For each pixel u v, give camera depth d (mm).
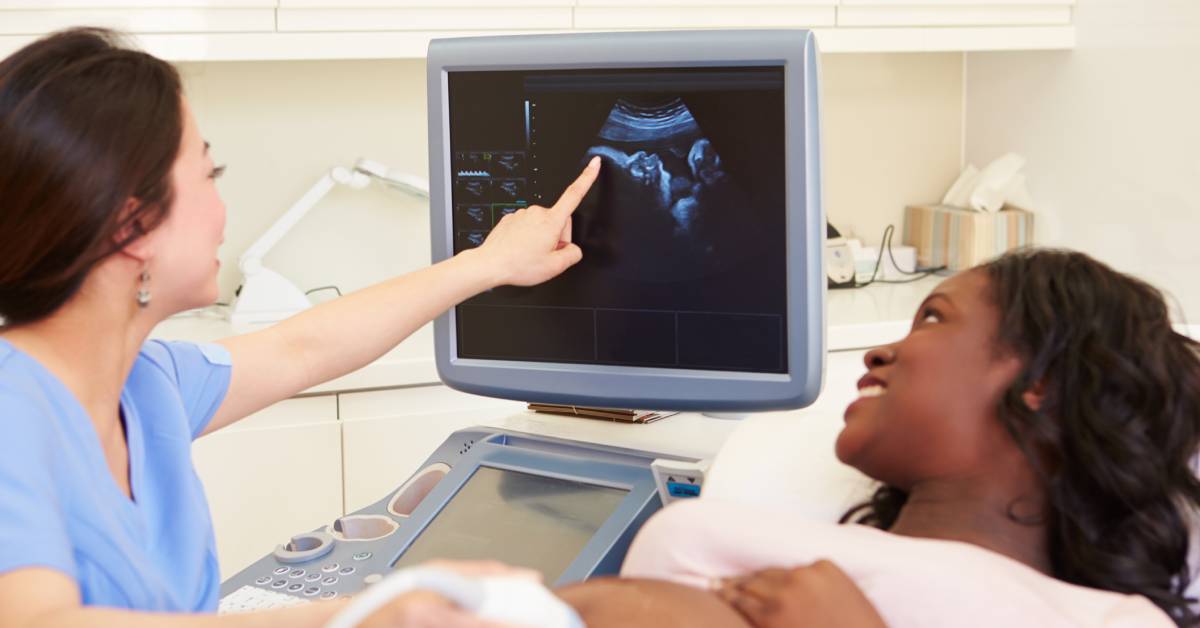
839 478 1104
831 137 3020
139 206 951
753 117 1166
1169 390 871
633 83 1203
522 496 1309
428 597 511
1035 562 911
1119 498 869
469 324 1340
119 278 980
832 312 2572
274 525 2264
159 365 1145
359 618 481
